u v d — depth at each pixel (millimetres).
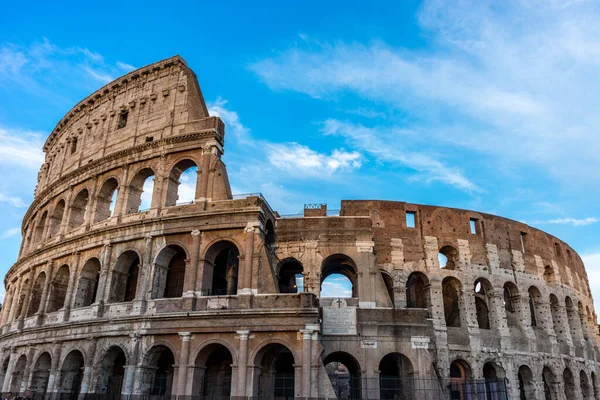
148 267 52531
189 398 45156
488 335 62750
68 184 67750
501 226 71625
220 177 54656
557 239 82250
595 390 77062
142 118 64125
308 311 45562
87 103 73188
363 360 50656
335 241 55938
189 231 52125
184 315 47812
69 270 60719
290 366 56219
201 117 59625
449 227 67125
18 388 61031
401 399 52344
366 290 53531
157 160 59031
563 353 70875
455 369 64812
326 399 42906
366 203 65875
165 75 65562
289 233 56781
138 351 48781
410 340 51656
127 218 57188
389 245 63656
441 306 61531
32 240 73500
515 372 62375
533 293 72625
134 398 46875
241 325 46406
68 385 53812
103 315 52812
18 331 61812
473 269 65750
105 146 66062
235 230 51188
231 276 55562
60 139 80062
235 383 44844
